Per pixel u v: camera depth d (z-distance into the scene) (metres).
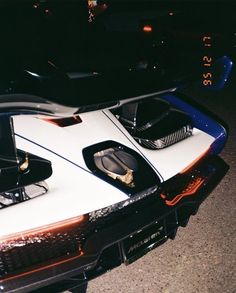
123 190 1.66
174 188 1.92
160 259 2.30
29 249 1.51
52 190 1.56
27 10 2.33
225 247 2.46
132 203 1.71
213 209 2.81
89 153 1.71
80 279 1.70
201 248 2.43
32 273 1.49
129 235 1.68
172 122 2.09
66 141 1.71
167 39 2.41
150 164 1.83
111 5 3.13
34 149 1.64
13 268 1.49
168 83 1.60
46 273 1.51
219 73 2.32
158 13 4.75
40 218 1.49
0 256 1.46
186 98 2.41
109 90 1.38
